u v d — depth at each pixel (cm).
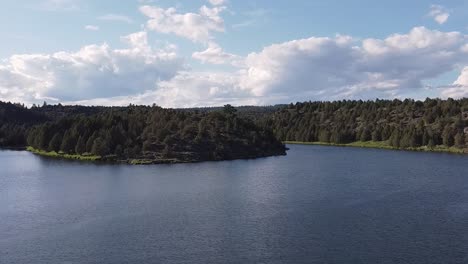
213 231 8856
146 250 7794
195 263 7188
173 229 9019
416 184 14325
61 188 13975
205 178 16000
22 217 10175
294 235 8538
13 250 7906
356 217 9819
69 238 8525
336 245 7950
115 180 15538
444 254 7481
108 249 7881
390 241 8138
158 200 11862
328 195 12369
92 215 10262
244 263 7162
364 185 14138
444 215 9988
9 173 17750
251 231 8831
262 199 11881
